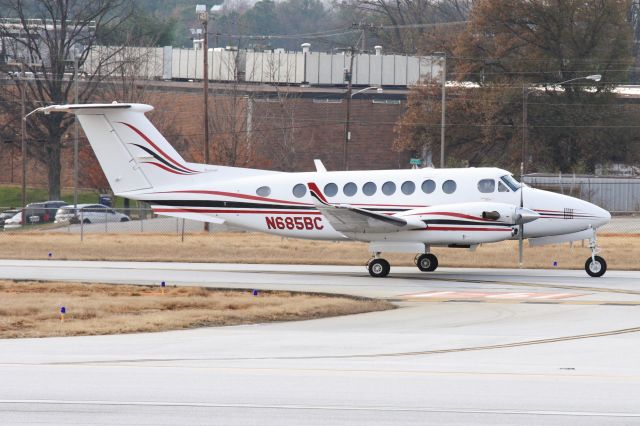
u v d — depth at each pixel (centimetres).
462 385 4784
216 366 5294
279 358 5609
